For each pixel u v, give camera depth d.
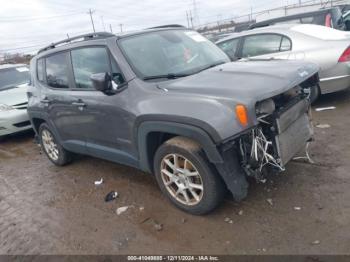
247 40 6.70
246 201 3.45
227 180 2.97
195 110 2.91
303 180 3.64
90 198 4.20
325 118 5.49
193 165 3.13
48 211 4.07
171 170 3.48
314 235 2.79
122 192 4.19
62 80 4.66
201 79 3.37
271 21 9.36
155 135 3.46
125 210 3.74
